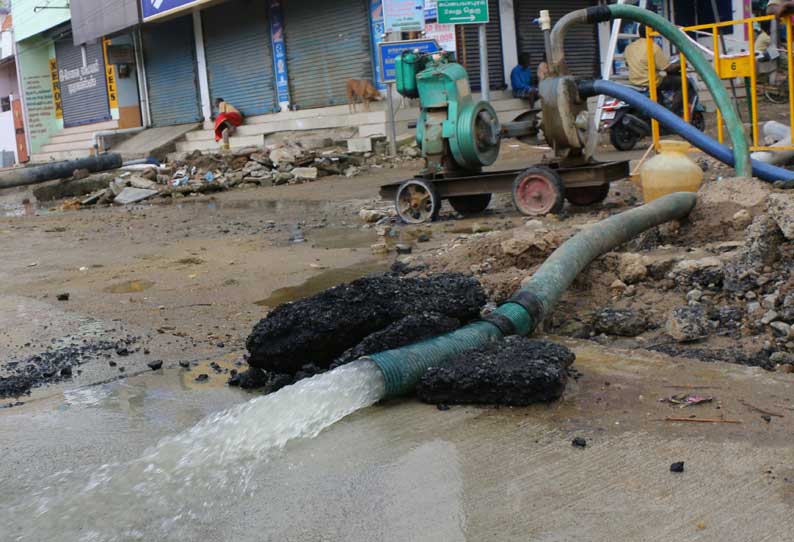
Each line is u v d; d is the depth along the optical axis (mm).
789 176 7172
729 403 3465
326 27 20500
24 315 5840
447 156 8688
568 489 2828
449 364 3748
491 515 2693
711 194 6098
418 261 6453
